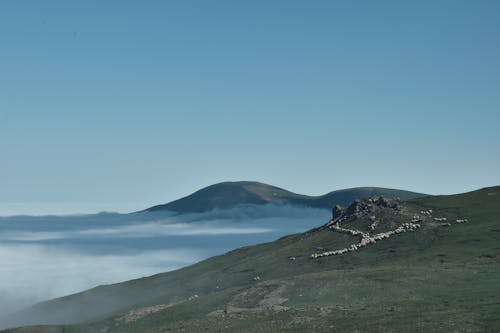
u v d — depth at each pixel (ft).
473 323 200.44
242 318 269.44
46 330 395.55
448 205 542.57
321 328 224.33
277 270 462.60
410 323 209.97
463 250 389.19
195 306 343.46
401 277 311.06
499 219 467.93
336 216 625.82
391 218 512.63
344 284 313.32
